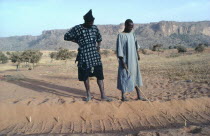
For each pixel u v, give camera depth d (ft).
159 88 31.37
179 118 21.09
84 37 21.31
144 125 19.77
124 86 22.13
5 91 28.91
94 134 15.65
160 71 61.57
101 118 21.01
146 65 94.38
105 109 21.56
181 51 220.02
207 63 85.92
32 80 38.22
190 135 14.92
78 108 21.50
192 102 23.34
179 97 25.03
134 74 22.31
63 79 39.93
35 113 21.20
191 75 47.91
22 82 35.88
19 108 21.40
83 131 18.70
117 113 21.38
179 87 31.76
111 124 19.97
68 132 18.51
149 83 35.94
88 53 21.42
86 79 22.33
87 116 21.03
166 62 109.70
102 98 22.97
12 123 20.45
